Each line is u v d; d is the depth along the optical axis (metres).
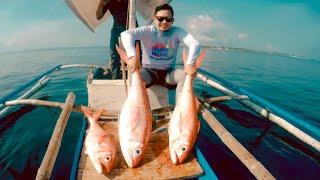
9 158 2.23
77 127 2.80
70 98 2.14
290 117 2.39
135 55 1.75
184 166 1.53
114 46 2.77
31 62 12.27
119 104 2.22
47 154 1.39
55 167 2.07
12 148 2.40
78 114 3.15
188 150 1.53
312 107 3.88
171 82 2.11
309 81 6.55
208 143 2.50
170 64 2.16
